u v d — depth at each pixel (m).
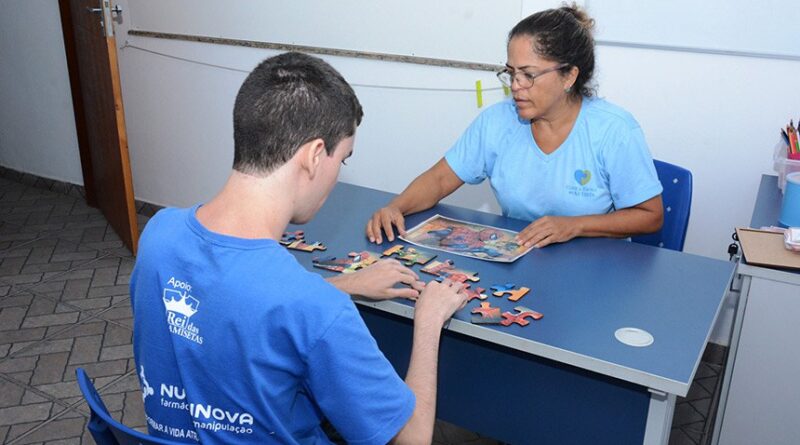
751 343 1.83
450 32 2.99
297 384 1.06
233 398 1.02
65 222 4.26
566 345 1.36
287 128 1.02
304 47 3.39
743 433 1.93
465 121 3.11
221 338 1.00
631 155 1.99
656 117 2.70
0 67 4.72
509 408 1.70
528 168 2.10
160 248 1.07
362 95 3.32
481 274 1.67
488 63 2.95
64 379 2.74
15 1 4.41
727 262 1.76
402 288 1.52
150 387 1.11
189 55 3.80
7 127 4.89
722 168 2.64
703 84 2.58
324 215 2.04
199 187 4.10
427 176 2.17
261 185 1.04
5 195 4.69
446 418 1.82
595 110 2.02
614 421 1.55
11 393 2.65
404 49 3.13
